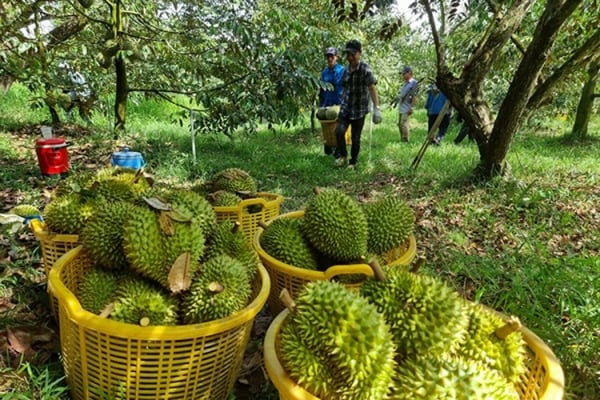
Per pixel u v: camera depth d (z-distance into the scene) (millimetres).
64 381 1884
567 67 4684
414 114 16391
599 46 4535
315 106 9180
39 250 2955
